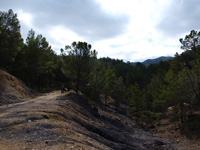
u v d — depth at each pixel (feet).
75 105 72.79
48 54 133.69
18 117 34.40
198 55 63.87
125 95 178.09
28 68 127.44
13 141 21.65
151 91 156.56
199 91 67.92
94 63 102.42
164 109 128.47
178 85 68.08
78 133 31.50
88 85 100.53
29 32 132.16
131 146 43.34
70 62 97.86
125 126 80.69
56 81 201.16
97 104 125.49
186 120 72.02
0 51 85.46
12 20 94.53
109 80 149.59
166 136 65.67
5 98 61.67
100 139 36.60
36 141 21.97
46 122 32.09
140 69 308.40
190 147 45.24
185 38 70.64
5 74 81.87
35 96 93.45
